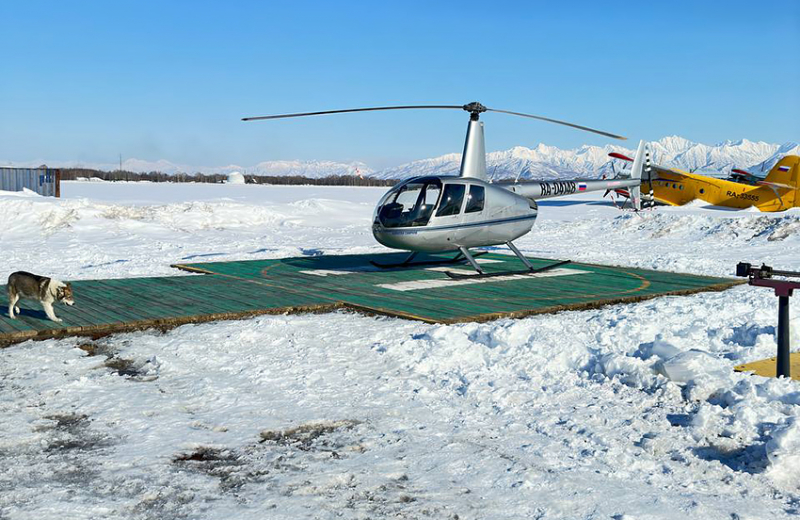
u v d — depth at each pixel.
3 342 7.83
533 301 11.09
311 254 19.44
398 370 6.83
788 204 34.34
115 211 26.69
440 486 4.07
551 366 6.88
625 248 22.30
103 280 13.04
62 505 3.69
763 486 4.10
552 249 21.59
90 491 3.90
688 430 4.98
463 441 4.87
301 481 4.11
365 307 10.19
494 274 14.37
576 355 7.07
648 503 3.85
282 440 4.85
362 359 7.24
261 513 3.65
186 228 26.59
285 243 23.22
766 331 8.15
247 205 30.80
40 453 4.49
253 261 16.94
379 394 6.00
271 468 4.32
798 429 4.42
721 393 5.63
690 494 3.99
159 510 3.67
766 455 4.36
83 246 20.09
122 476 4.12
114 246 20.58
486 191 13.81
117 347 7.69
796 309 9.43
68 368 6.74
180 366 6.85
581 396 5.95
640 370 6.26
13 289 8.77
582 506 3.81
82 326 8.45
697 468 4.36
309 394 5.95
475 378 6.45
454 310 10.11
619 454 4.56
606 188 19.31
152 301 10.56
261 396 5.89
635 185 20.45
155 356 7.08
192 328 8.79
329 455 4.56
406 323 9.25
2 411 5.36
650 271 15.65
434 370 6.82
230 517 3.60
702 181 36.94
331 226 29.77
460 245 13.83
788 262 17.66
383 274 14.59
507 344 7.61
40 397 5.75
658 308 10.54
